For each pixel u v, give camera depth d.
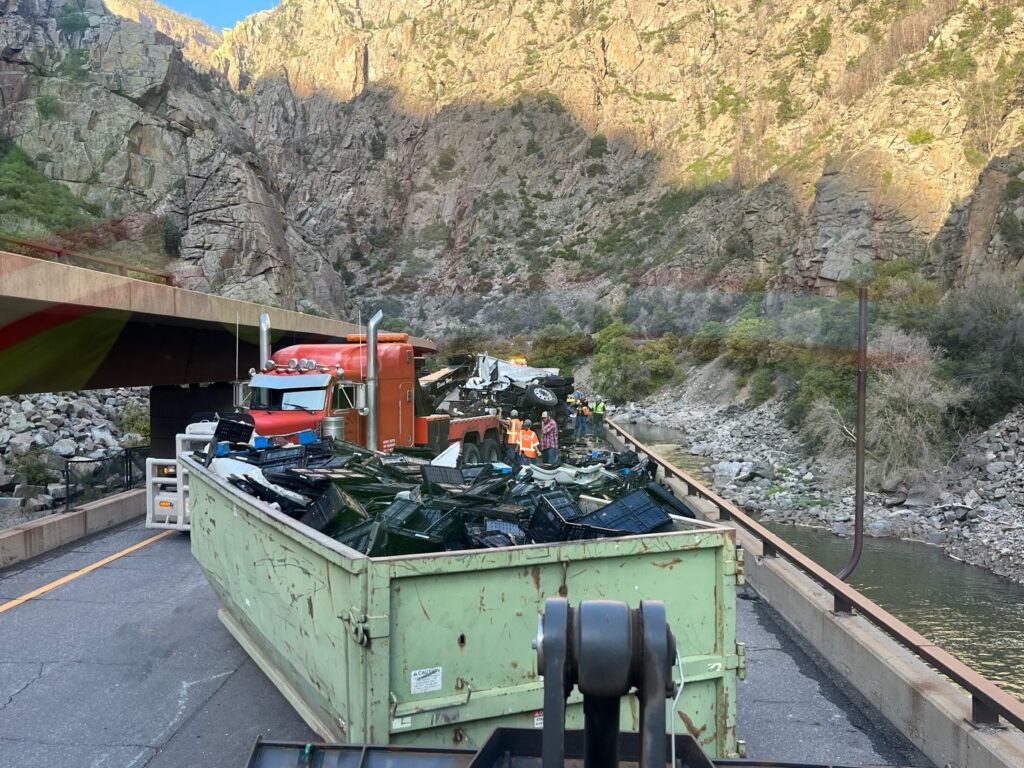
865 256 70.31
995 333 28.53
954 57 88.62
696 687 3.95
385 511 4.64
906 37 130.12
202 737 4.75
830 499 24.30
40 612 7.30
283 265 80.56
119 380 16.56
